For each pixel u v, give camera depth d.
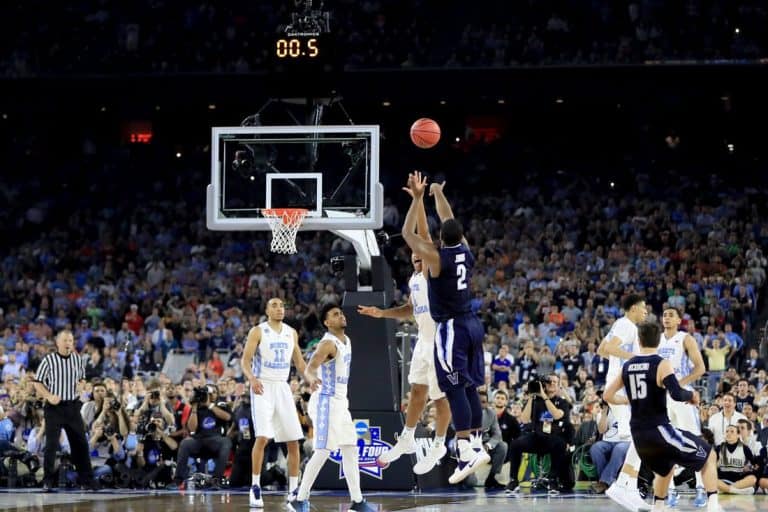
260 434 11.97
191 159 32.59
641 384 9.65
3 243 31.03
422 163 32.34
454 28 29.09
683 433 9.62
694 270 25.47
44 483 15.21
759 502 12.84
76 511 11.51
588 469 15.52
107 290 26.64
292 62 14.47
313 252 28.06
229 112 32.31
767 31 27.73
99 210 31.34
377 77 29.17
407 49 29.03
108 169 32.50
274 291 25.42
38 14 29.78
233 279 27.20
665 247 26.41
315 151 14.44
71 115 32.78
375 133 13.99
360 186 15.30
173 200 31.73
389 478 14.57
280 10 29.34
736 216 28.36
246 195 22.83
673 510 11.75
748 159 30.78
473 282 25.27
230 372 19.22
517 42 28.70
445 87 29.28
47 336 24.19
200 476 15.93
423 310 9.83
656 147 31.47
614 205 29.30
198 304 25.58
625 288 24.08
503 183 31.53
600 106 31.75
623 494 10.31
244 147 14.32
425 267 9.09
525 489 15.31
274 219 13.96
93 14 29.75
